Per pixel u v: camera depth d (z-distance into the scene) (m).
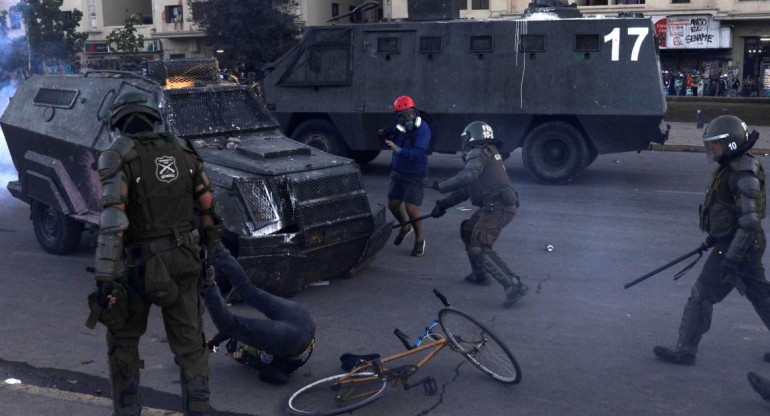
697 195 12.41
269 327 5.08
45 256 8.83
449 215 11.13
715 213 5.25
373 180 14.31
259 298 5.30
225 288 7.00
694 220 10.53
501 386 5.25
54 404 4.86
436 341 5.23
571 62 13.12
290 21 36.53
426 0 14.15
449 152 14.12
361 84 14.11
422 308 6.97
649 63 12.81
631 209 11.34
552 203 11.89
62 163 8.41
